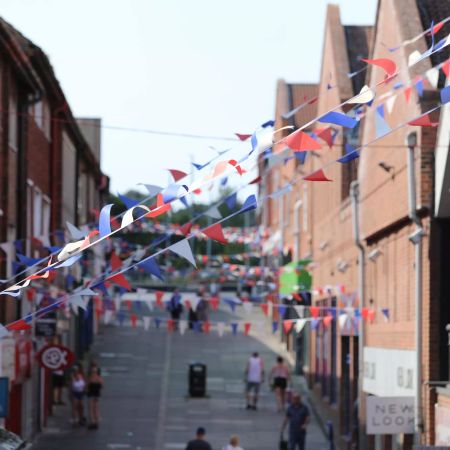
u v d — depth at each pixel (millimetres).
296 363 108188
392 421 50750
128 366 115312
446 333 51375
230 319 151625
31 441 75375
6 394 53969
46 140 84938
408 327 54781
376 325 63844
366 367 65000
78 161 106438
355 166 78438
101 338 135625
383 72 59906
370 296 66875
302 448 71688
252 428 84188
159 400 96812
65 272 74250
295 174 113062
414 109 52438
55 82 82812
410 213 52062
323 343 89500
